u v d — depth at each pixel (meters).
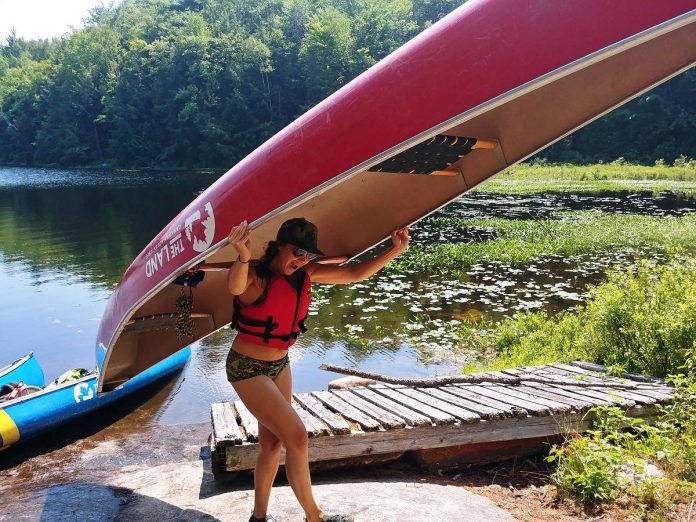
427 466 4.34
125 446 5.95
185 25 84.06
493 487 4.00
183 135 67.75
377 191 3.41
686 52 2.45
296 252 2.76
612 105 2.71
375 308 10.20
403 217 3.51
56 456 5.78
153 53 72.19
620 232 16.44
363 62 66.19
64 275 13.67
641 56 2.56
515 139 3.04
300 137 2.70
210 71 67.44
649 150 50.41
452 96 2.30
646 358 5.97
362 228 3.61
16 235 19.84
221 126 65.88
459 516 3.35
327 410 4.64
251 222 2.79
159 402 7.02
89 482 4.94
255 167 2.83
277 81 70.12
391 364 7.82
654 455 4.12
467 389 5.12
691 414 4.46
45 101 84.00
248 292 2.82
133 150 71.31
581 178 39.12
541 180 38.72
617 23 2.00
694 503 3.54
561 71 2.07
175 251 3.17
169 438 6.10
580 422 4.57
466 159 3.25
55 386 6.37
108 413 6.77
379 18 71.44
